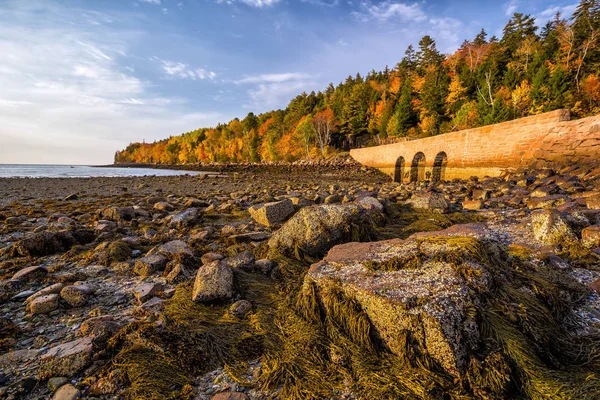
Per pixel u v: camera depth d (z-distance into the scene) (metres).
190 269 5.05
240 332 3.19
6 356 2.81
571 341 2.79
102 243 6.20
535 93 43.44
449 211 9.70
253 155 100.62
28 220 9.21
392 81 91.75
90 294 4.11
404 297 2.71
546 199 9.91
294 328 3.20
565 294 3.40
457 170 27.92
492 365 2.29
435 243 3.79
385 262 3.46
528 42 61.94
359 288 3.00
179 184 25.55
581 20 55.28
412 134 64.06
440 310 2.50
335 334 2.97
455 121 52.62
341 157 61.53
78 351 2.73
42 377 2.54
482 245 3.69
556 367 2.46
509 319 2.71
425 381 2.32
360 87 82.88
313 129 79.12
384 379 2.42
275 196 14.60
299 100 113.25
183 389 2.43
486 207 11.28
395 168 39.22
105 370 2.60
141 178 34.31
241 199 13.73
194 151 130.88
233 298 3.83
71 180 29.72
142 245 6.58
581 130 17.55
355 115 82.94
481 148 25.11
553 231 5.24
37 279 4.71
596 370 2.42
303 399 2.35
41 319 3.55
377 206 9.06
